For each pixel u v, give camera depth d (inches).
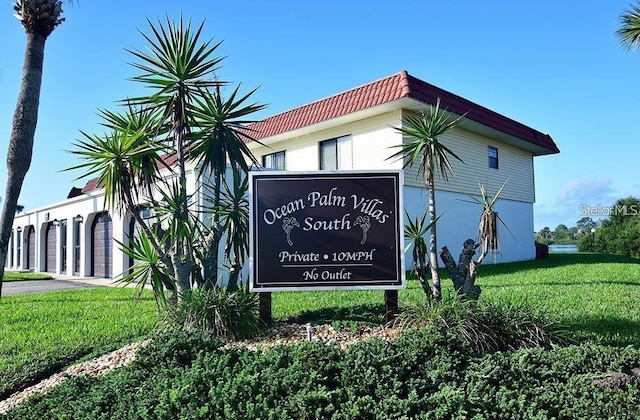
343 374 143.9
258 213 266.4
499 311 225.6
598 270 590.6
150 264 280.4
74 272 815.1
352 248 263.6
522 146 842.2
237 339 242.4
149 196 311.7
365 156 633.0
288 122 695.1
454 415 127.5
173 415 126.4
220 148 303.4
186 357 167.3
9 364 247.1
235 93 300.7
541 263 745.0
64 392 160.6
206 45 285.4
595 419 128.7
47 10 278.2
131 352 241.0
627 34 546.0
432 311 226.4
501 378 151.4
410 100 550.3
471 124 661.9
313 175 268.1
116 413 132.3
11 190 268.8
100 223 749.9
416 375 148.9
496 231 258.5
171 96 284.5
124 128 291.0
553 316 252.5
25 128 271.4
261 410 125.3
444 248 263.1
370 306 303.7
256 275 262.4
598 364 161.8
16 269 1111.0
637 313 308.3
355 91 616.4
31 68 277.0
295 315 299.0
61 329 320.5
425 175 280.5
